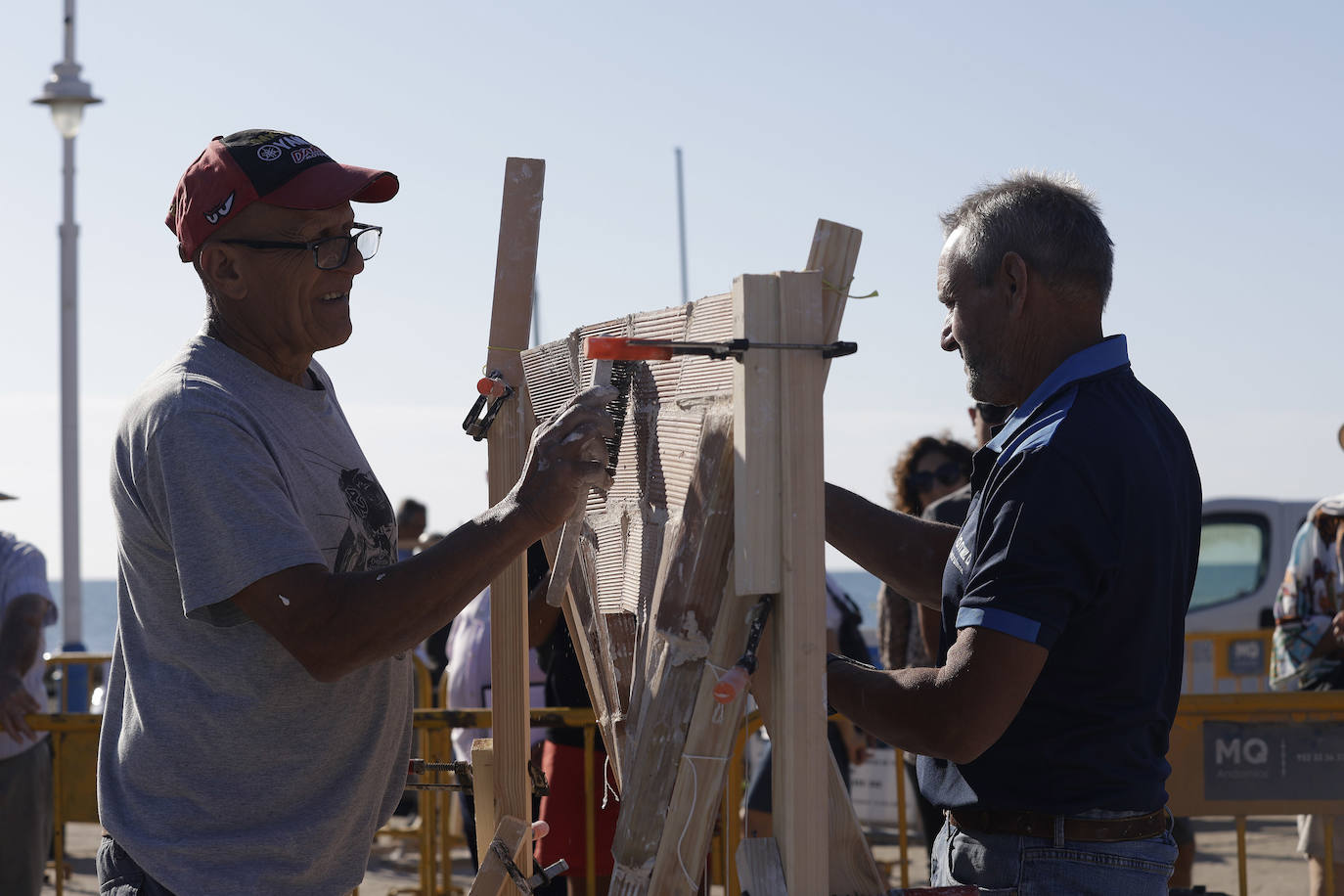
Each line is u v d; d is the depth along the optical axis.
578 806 3.99
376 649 1.78
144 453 1.87
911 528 2.42
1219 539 10.03
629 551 2.01
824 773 1.63
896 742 1.94
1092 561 1.87
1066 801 1.96
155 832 1.91
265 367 2.06
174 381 1.90
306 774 1.94
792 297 1.62
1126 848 1.99
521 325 2.37
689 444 1.80
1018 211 2.07
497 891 2.32
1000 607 1.85
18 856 4.37
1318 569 4.55
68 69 12.45
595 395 1.82
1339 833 4.07
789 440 1.62
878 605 4.82
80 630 12.62
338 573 1.84
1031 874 1.99
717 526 1.71
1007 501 1.91
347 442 2.14
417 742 5.21
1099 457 1.91
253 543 1.79
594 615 2.19
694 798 1.71
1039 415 2.01
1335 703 4.07
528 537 1.79
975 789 2.04
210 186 1.99
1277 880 5.93
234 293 2.02
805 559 1.62
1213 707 4.11
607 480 1.98
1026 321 2.08
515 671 2.38
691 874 1.71
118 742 2.00
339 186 1.99
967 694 1.85
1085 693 1.95
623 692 2.06
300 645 1.78
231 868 1.89
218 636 1.90
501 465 2.35
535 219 2.39
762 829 4.62
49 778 4.51
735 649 1.69
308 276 2.01
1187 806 4.09
